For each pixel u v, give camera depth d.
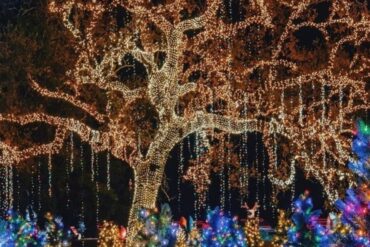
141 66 18.92
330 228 7.71
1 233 9.37
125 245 14.03
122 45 13.25
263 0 13.41
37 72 18.42
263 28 15.88
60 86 18.11
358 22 13.32
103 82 13.09
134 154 15.39
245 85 15.29
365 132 6.74
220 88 13.71
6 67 18.69
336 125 14.23
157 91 13.18
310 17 14.16
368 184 6.68
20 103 18.78
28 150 16.06
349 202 6.78
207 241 10.21
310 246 7.51
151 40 14.43
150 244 9.65
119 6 16.36
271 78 13.87
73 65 17.62
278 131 13.51
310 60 16.25
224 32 13.28
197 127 13.23
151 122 18.44
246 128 13.29
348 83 14.17
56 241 12.95
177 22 13.38
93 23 13.07
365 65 14.27
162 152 13.32
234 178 18.05
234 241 10.46
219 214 10.50
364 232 6.66
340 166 15.44
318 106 16.94
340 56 15.52
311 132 13.82
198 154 15.71
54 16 17.20
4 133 18.59
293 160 14.47
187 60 15.32
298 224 7.62
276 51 13.41
